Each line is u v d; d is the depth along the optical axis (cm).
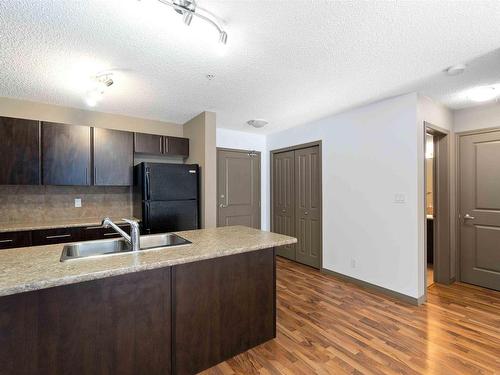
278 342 210
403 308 266
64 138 307
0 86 257
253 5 143
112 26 161
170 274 167
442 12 149
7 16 150
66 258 153
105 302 147
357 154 328
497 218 309
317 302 281
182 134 409
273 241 204
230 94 281
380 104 303
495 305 272
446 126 324
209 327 183
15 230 273
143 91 272
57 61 206
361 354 194
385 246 299
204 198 344
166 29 165
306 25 161
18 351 127
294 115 360
